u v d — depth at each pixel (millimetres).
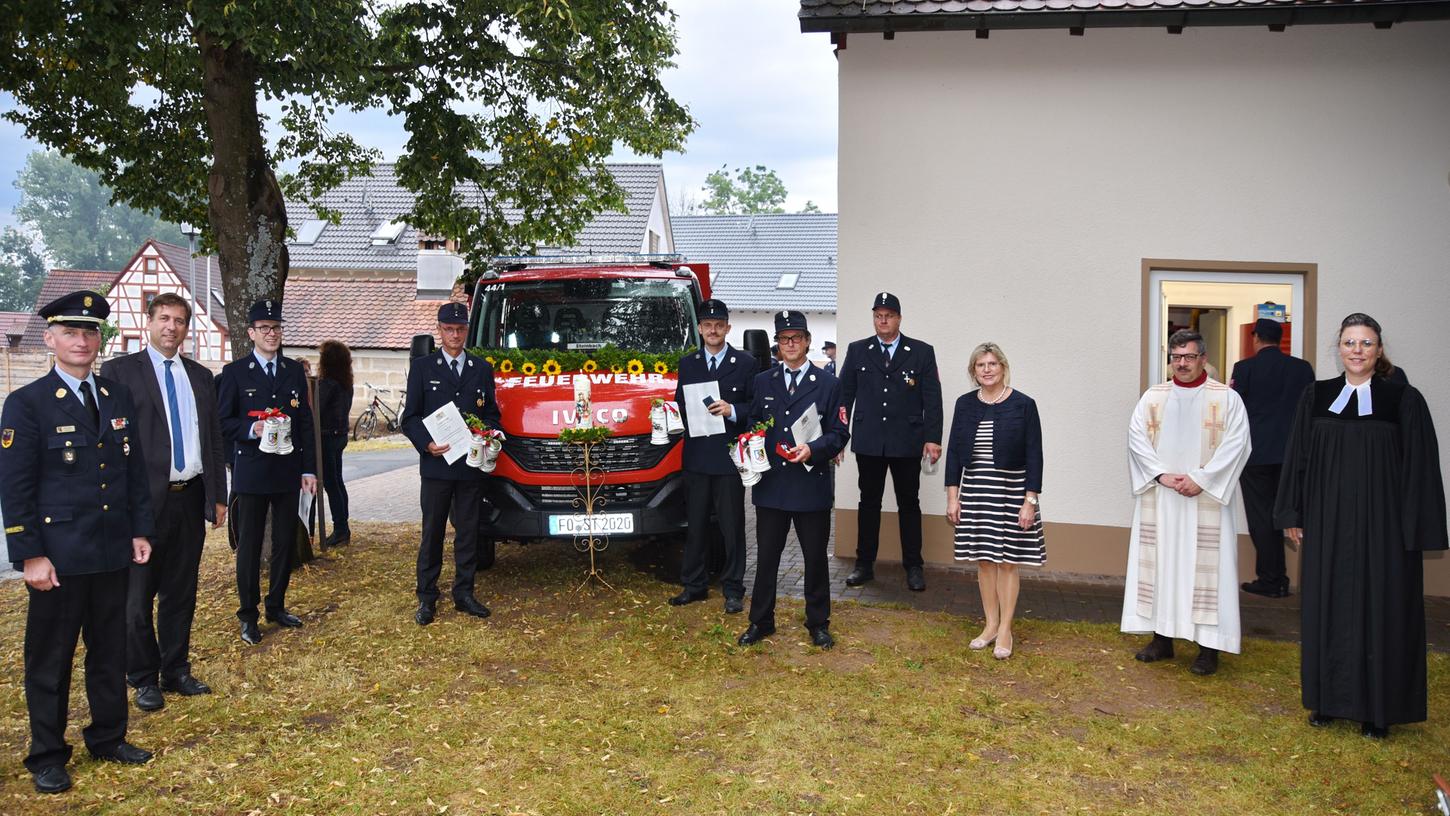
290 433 6062
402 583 7523
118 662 4367
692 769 4316
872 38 7930
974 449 5758
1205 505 5371
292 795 4086
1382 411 4590
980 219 7840
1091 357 7715
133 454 4383
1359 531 4570
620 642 6027
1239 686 5316
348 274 30906
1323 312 7410
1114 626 6410
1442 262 7250
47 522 4062
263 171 7848
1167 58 7492
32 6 6168
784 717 4871
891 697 5129
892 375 7289
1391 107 7246
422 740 4629
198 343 36719
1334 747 4520
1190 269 7594
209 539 9461
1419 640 4582
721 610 6691
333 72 7344
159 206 10070
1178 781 4199
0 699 5211
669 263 8734
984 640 5926
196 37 7480
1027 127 7738
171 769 4316
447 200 10305
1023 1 7336
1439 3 6770
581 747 4547
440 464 6398
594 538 7051
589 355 7508
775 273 41906
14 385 36094
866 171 8008
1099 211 7656
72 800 4031
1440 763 4352
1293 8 6922
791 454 5645
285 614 6422
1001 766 4348
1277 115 7387
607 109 9820
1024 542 5680
